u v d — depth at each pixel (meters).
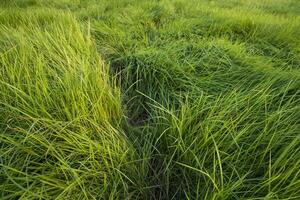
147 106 2.15
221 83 2.26
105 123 1.60
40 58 1.79
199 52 2.79
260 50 3.08
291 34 3.46
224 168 1.45
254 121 1.59
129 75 2.41
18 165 1.36
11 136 1.47
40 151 1.41
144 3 4.57
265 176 1.37
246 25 3.67
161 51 2.60
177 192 1.48
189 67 2.45
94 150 1.47
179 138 1.55
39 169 1.37
